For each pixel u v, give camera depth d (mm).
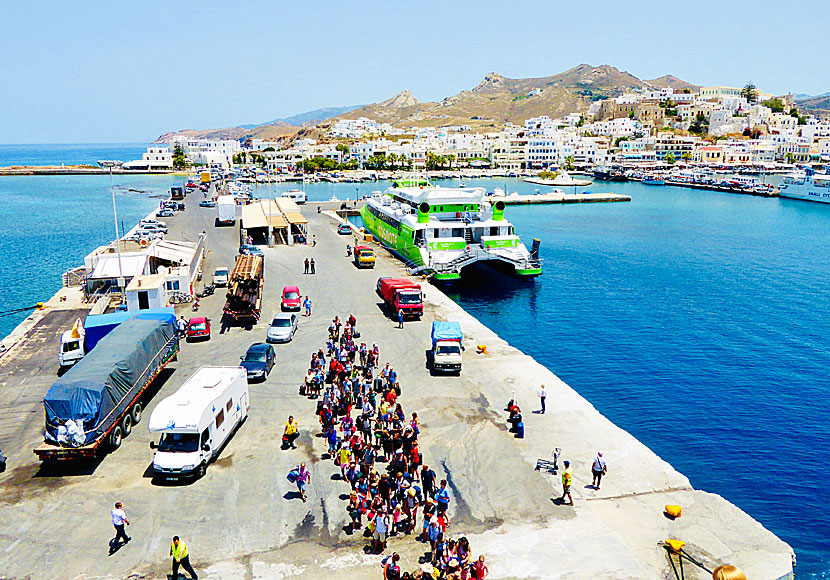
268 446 28828
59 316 50750
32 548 21359
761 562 20938
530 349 51281
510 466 27266
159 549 21328
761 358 49375
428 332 46906
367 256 70562
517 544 21719
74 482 25656
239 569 20266
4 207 154875
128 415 29969
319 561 20672
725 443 35469
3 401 34031
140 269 54656
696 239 108875
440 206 74500
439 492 22234
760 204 167500
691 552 21406
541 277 78125
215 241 84625
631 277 78312
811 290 71750
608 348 51625
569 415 32656
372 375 36812
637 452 28750
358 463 25328
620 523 23156
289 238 85438
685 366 47562
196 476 25828
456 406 33562
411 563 20516
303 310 52250
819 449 34844
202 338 44438
